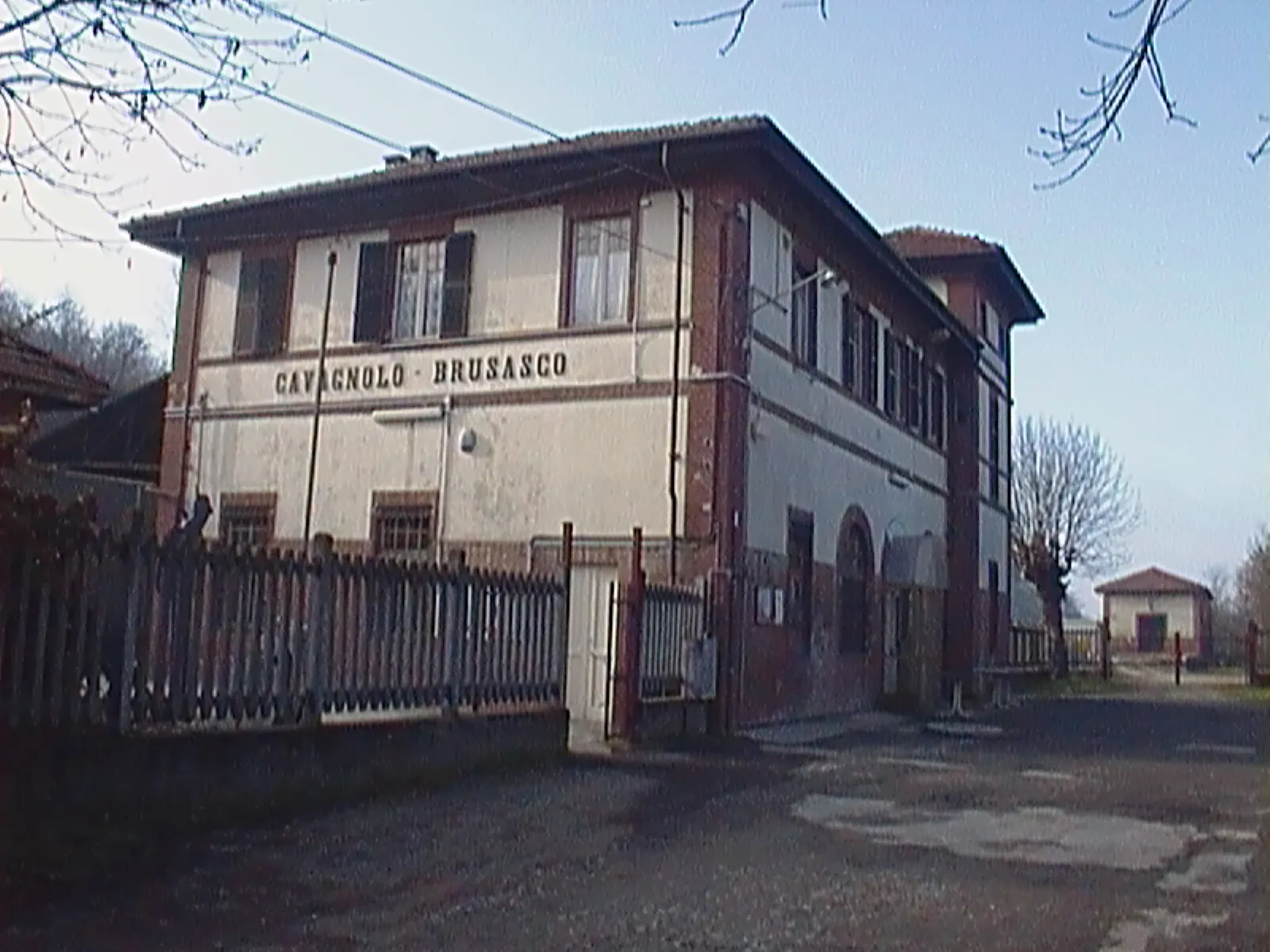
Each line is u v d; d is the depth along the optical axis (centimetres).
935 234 3397
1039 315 3825
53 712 873
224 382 2291
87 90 692
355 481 2136
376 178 2116
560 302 1997
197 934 687
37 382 1410
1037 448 4803
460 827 1006
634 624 1638
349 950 670
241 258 2312
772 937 714
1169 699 3419
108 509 2123
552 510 1958
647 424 1906
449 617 1281
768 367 2025
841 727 2089
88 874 786
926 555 2598
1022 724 2358
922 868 913
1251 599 6500
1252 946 717
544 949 682
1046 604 4725
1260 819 1170
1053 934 733
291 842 917
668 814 1116
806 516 2169
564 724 1452
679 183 1933
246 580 1033
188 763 954
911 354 2870
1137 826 1118
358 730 1127
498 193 2058
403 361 2122
